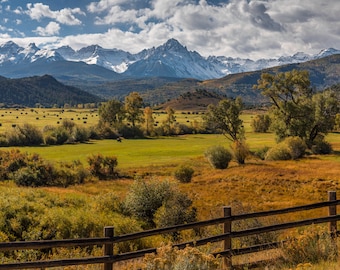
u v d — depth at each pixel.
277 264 8.70
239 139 86.50
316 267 7.93
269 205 39.47
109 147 105.19
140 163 77.81
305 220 9.64
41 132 113.62
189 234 21.55
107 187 54.41
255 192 48.22
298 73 81.06
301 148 76.88
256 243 14.18
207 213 31.28
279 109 83.88
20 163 57.84
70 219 19.58
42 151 94.81
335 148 90.38
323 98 81.69
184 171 58.72
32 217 18.78
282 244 9.32
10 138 107.69
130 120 146.00
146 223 26.59
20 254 13.86
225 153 69.06
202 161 80.19
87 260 7.07
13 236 16.78
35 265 6.61
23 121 174.75
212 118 86.81
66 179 57.88
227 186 52.38
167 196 27.91
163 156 88.12
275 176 56.38
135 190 28.44
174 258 7.27
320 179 52.66
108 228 7.34
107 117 144.12
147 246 19.27
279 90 82.81
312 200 42.94
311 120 81.38
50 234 17.77
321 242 9.22
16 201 20.67
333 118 82.44
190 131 152.62
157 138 135.50
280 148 76.94
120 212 28.12
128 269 7.96
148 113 145.12
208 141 123.12
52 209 20.70
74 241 6.93
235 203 24.06
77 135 120.31
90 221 20.23
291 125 82.12
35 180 54.31
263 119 141.50
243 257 10.09
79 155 87.81
